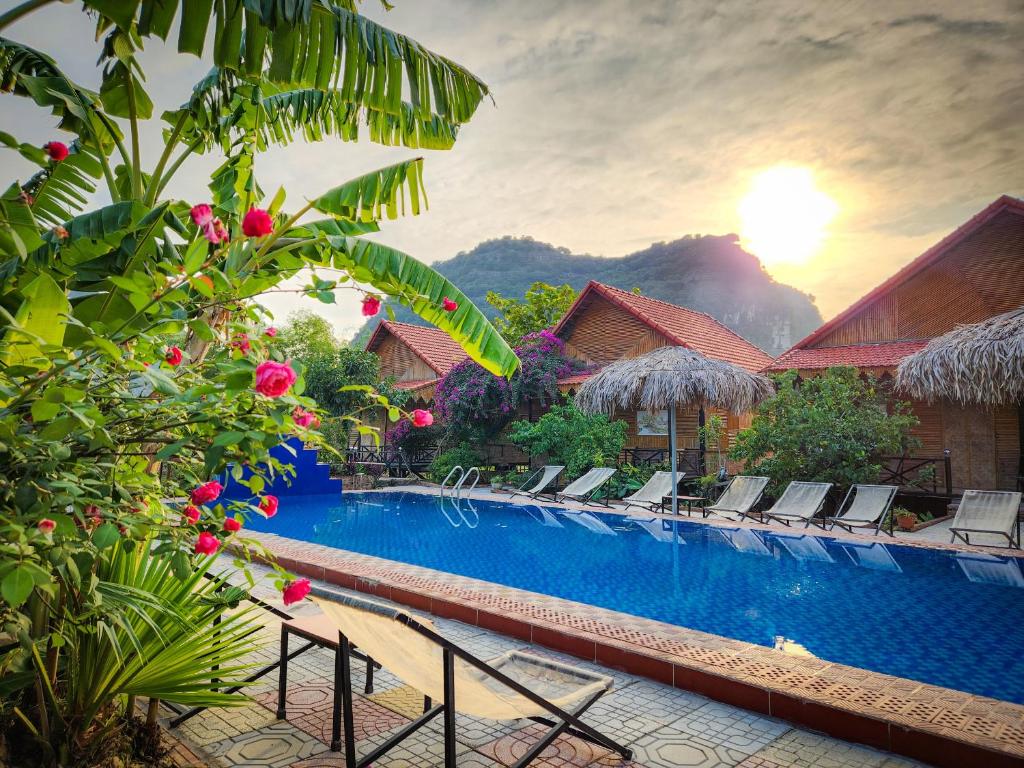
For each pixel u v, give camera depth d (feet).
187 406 8.35
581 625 17.31
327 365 68.85
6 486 6.98
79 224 9.54
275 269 11.89
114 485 7.89
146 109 12.34
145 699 12.91
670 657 14.73
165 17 9.23
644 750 11.34
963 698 12.47
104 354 7.57
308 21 9.51
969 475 50.47
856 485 36.47
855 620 21.27
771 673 13.71
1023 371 35.78
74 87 11.57
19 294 9.18
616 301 71.10
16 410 7.38
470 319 14.75
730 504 38.65
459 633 18.26
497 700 9.82
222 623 9.75
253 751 11.05
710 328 82.64
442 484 57.57
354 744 10.28
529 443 57.67
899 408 41.55
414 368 88.84
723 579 27.09
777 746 11.53
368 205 13.89
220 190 12.14
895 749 11.27
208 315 10.37
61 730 9.02
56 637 8.05
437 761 10.86
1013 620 21.03
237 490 52.01
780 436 39.91
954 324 56.03
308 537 38.24
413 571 24.00
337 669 11.27
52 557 6.98
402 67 12.17
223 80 11.28
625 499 42.57
